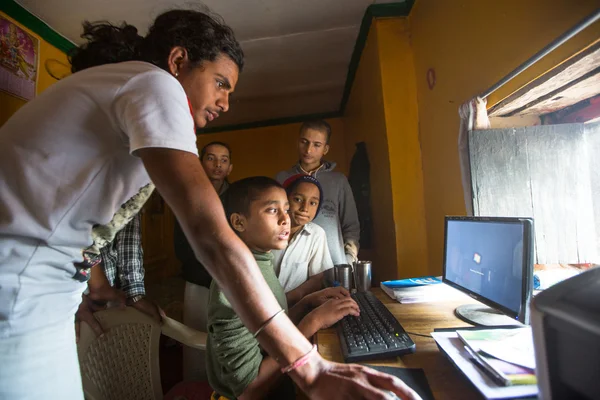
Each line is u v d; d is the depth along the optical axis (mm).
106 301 1401
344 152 4191
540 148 1120
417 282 1261
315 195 1455
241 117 4164
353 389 420
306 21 2150
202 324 1712
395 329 796
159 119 488
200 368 1634
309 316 895
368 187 2666
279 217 1021
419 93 1843
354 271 1329
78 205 576
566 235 1106
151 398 1318
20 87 1803
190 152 491
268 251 1063
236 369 740
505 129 1137
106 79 561
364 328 821
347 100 3570
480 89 1215
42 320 615
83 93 552
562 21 804
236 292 442
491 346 616
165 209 4301
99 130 553
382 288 1288
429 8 1648
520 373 528
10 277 567
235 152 4473
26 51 1844
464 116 1210
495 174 1137
